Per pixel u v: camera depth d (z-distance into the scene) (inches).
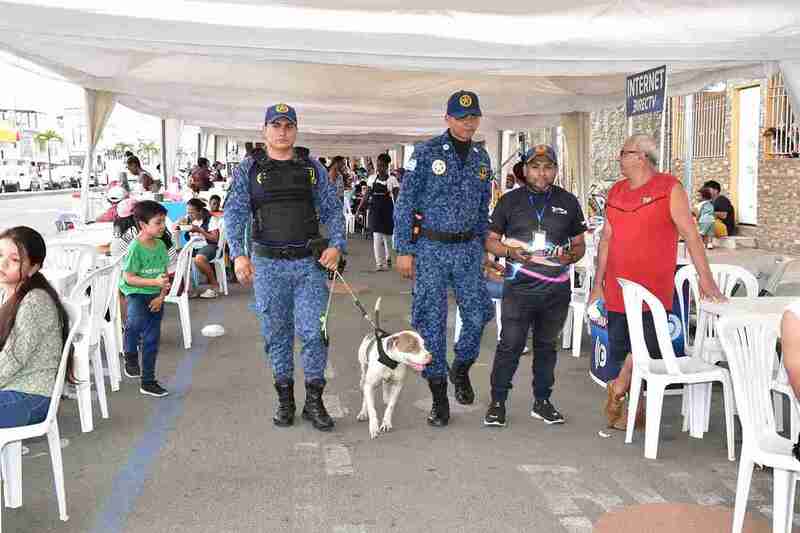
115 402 256.1
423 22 243.6
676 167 683.4
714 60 272.7
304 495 182.7
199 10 232.2
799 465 148.9
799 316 123.9
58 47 346.9
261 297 228.4
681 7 238.2
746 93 597.6
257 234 228.4
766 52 269.7
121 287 260.7
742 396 157.8
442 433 228.4
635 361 214.2
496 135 769.6
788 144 543.8
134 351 287.3
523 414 246.8
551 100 532.4
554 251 224.7
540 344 234.2
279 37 246.1
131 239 348.2
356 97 538.3
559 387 278.1
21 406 162.7
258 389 272.7
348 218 1010.7
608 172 845.2
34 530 164.9
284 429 230.7
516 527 167.0
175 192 657.6
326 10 237.6
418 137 1213.7
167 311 425.1
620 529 166.1
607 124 844.0
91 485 188.7
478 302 241.3
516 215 226.2
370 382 224.8
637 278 217.5
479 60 278.2
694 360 221.1
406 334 221.6
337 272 233.3
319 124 828.6
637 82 320.8
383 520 169.8
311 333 229.0
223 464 202.2
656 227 215.0
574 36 247.9
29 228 169.8
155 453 209.8
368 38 247.1
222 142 1359.5
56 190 2100.1
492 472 197.8
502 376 232.1
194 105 616.4
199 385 277.3
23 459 205.6
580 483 191.2
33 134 2263.8
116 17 231.6
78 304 180.1
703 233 495.8
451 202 228.7
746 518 171.8
